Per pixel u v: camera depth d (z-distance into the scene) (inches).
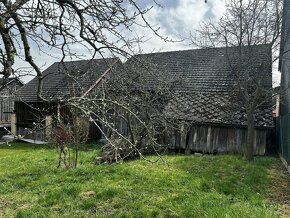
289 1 507.2
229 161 476.1
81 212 273.7
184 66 860.0
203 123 644.1
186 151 665.0
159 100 554.6
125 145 296.8
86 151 636.7
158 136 663.1
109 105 200.7
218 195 300.7
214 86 754.2
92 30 149.6
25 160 563.2
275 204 288.5
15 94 156.6
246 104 518.6
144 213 259.9
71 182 368.8
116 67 193.6
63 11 149.3
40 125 203.0
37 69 147.9
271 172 421.7
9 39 131.8
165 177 368.2
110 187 324.2
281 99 602.5
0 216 271.7
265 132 605.3
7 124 1138.7
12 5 127.8
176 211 260.2
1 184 383.2
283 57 580.1
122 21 149.3
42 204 298.2
